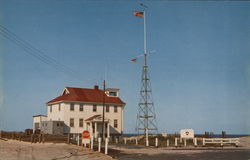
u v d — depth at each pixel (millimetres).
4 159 20781
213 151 30734
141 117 54094
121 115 63750
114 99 64562
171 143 48500
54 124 52938
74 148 30297
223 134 55469
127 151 30484
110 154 26531
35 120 63844
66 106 57594
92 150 28422
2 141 41625
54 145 34344
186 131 41750
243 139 61938
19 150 26906
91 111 60188
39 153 24938
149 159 22969
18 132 44625
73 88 62750
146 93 54719
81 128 58469
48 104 63500
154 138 61625
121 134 63000
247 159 22641
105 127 60969
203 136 55562
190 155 26094
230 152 29109
